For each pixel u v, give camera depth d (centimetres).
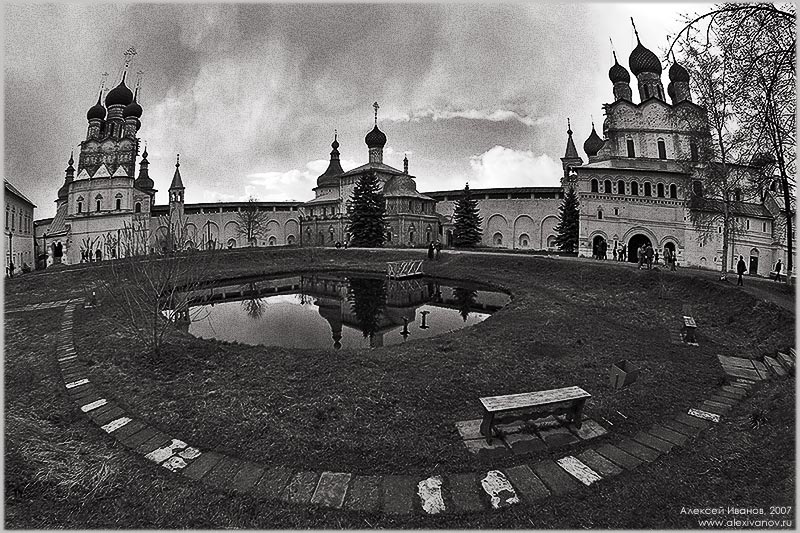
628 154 3644
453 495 502
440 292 2480
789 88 695
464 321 1728
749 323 1361
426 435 643
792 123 947
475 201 5519
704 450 588
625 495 496
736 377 906
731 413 718
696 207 2766
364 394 786
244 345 1152
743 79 697
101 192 4997
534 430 655
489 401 632
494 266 3112
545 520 456
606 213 3353
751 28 627
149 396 801
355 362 977
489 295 2352
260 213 6394
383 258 3925
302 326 1641
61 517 430
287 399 767
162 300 1392
